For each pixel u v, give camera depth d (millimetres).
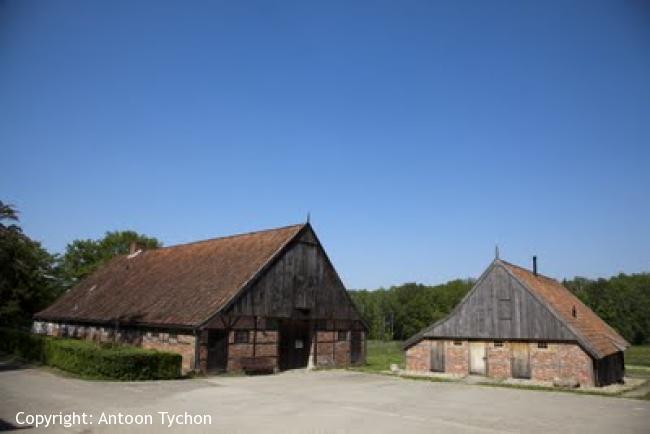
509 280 29156
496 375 28656
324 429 13703
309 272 33031
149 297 33469
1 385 19484
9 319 44406
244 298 28562
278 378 26672
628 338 83312
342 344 34969
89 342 25688
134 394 18578
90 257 63719
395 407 17750
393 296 97812
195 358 26078
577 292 87250
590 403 19953
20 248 32312
